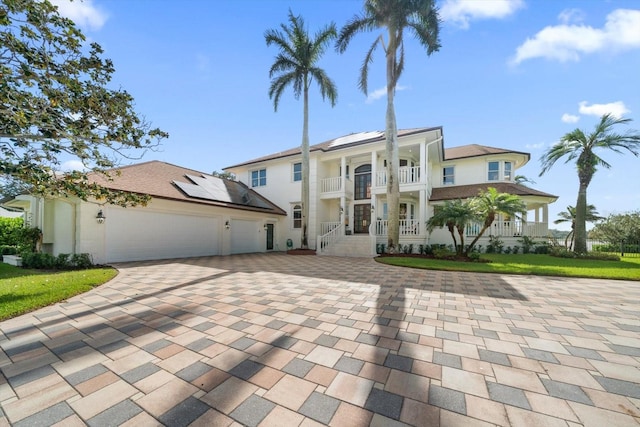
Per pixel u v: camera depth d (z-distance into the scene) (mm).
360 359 2744
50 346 3066
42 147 5445
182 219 13172
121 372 2502
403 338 3285
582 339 3268
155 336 3350
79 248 9773
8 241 14820
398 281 6863
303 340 3221
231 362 2684
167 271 8516
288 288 6035
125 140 6277
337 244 15172
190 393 2170
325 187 18297
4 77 4645
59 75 5266
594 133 13695
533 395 2141
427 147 16172
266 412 1932
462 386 2264
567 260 11727
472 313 4266
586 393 2166
